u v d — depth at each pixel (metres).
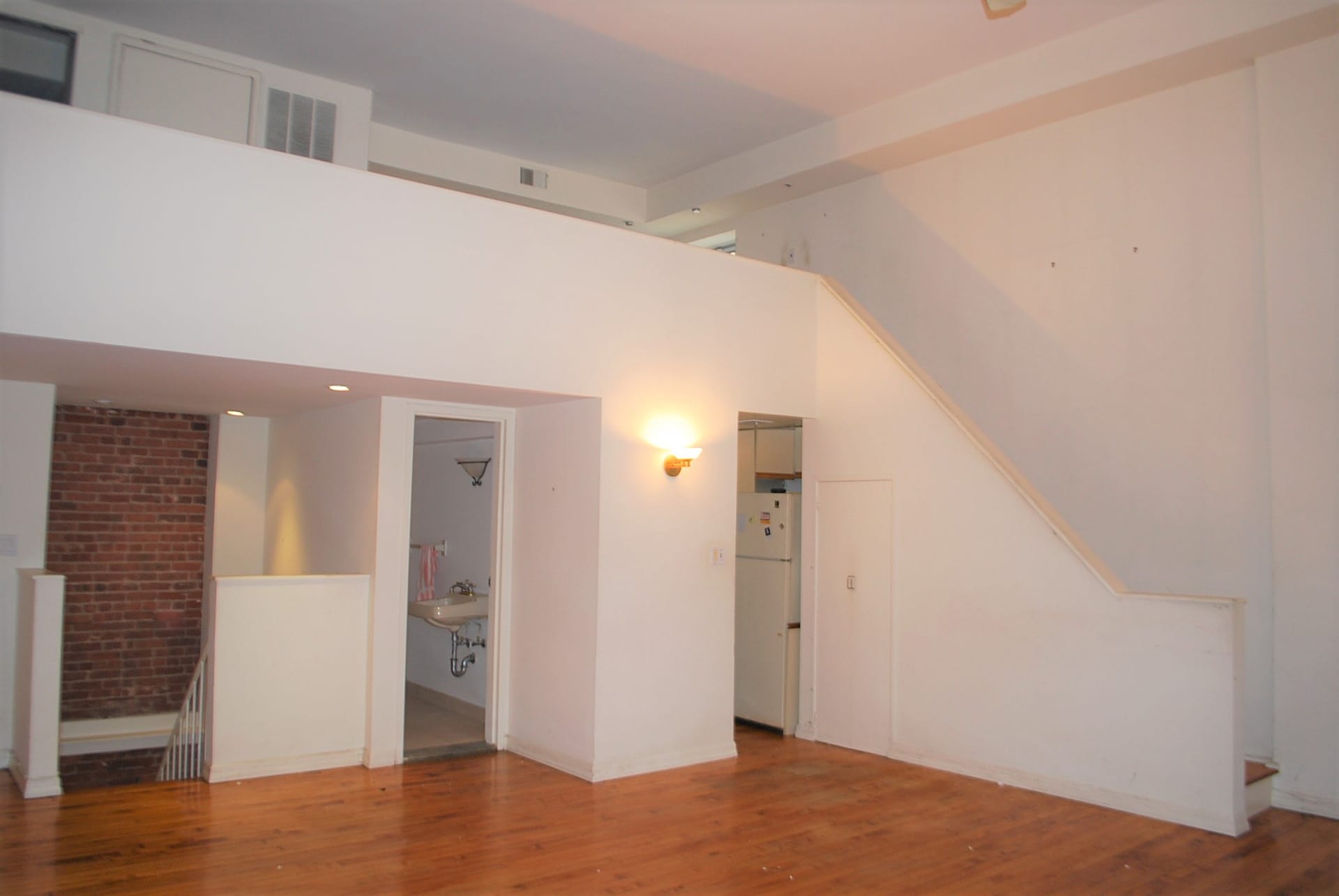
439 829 4.48
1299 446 5.17
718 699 5.99
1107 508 6.07
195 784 5.10
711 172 8.48
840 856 4.24
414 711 7.05
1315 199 5.19
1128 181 6.11
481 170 8.24
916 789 5.34
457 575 7.17
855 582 6.34
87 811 4.59
